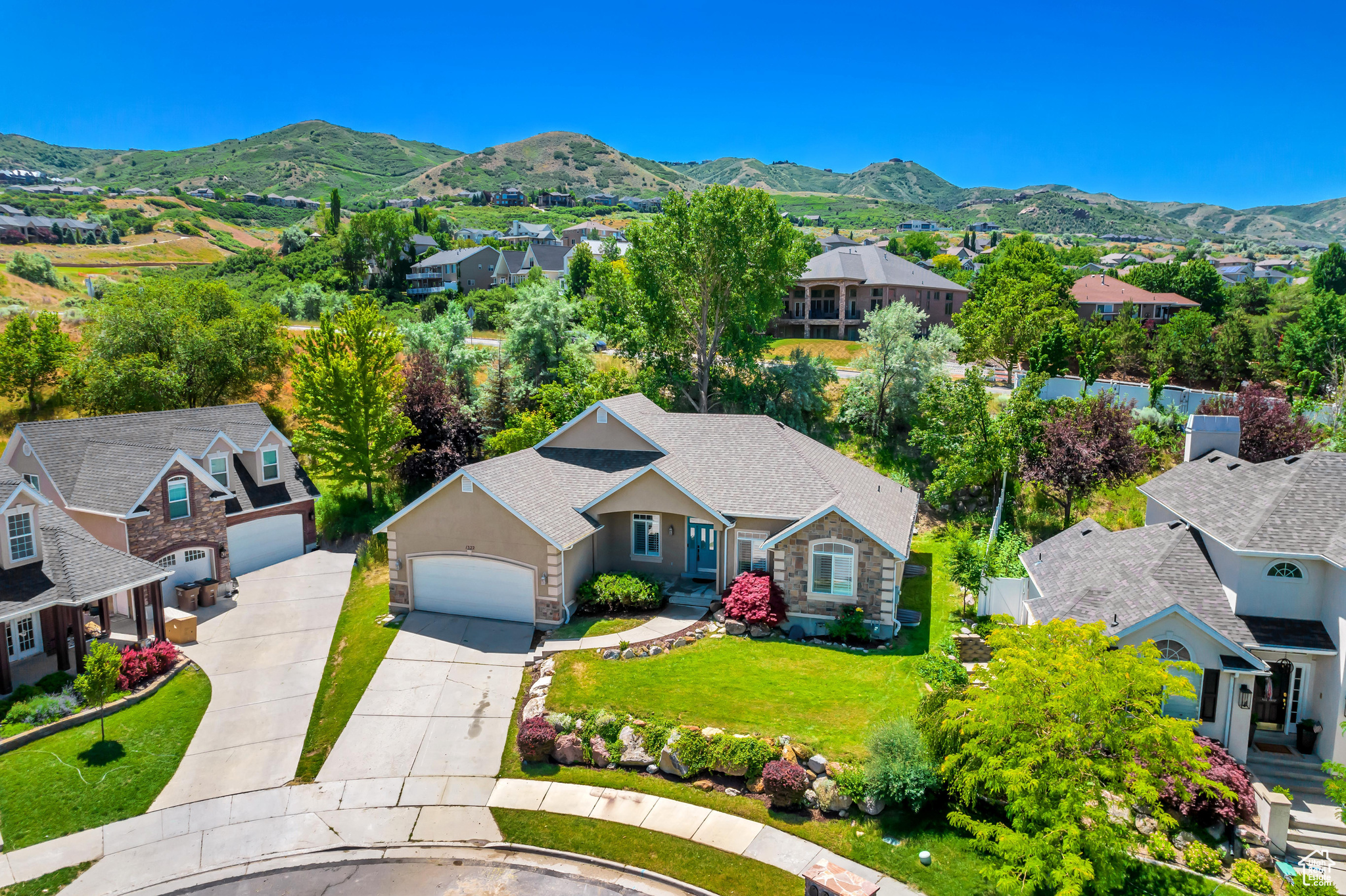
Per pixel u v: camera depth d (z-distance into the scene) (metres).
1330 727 18.80
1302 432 35.34
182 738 20.81
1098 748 16.02
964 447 35.75
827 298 77.19
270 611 29.25
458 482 26.89
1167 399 44.72
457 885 15.78
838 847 16.58
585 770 19.41
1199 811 17.17
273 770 19.53
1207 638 18.84
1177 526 23.09
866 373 45.94
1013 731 15.71
